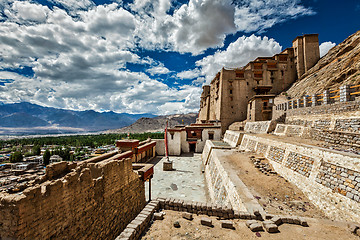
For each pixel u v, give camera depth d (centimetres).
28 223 476
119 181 945
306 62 4644
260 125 2673
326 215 814
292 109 2136
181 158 3388
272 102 3259
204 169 2500
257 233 644
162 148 3712
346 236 611
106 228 820
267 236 623
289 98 4044
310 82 3959
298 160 1156
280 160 1357
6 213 456
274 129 2308
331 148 1068
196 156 3559
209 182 1830
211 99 6062
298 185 1066
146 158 2995
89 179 721
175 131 3719
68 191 615
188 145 4003
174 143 3703
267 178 1216
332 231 642
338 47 4103
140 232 666
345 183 786
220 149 2338
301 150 1159
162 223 741
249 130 3092
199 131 4069
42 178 723
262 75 4797
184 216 783
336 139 1291
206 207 820
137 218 719
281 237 615
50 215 543
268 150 1609
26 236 469
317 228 663
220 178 1436
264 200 926
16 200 451
